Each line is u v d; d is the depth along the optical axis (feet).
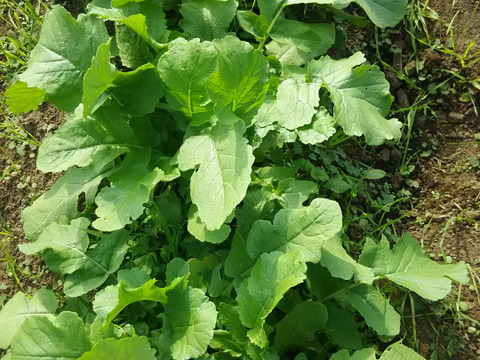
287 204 1.46
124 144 1.49
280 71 1.69
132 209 1.35
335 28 1.91
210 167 1.34
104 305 1.29
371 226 1.73
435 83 1.91
